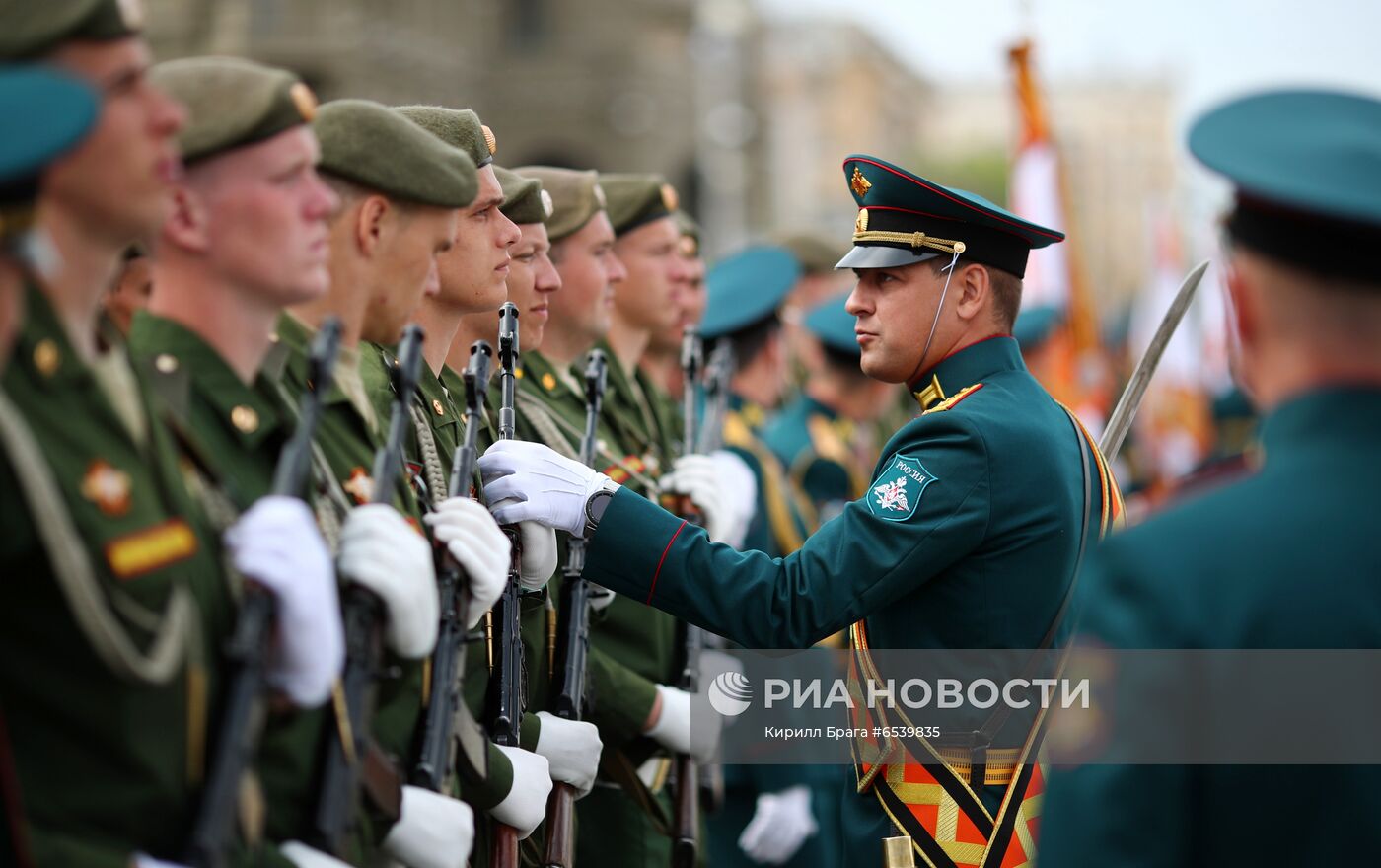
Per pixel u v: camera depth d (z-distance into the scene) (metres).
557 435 17.77
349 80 124.25
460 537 12.06
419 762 11.73
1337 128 9.58
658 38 152.25
